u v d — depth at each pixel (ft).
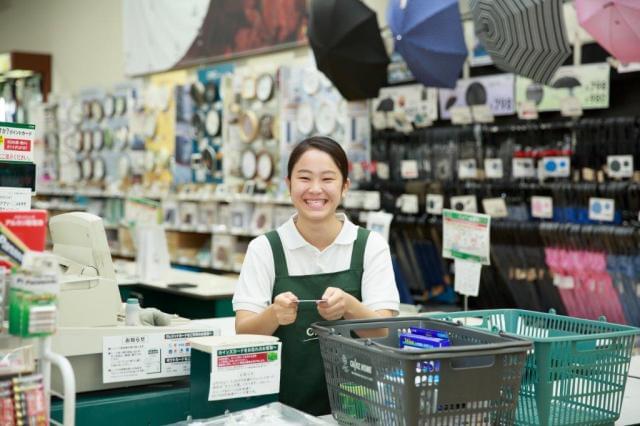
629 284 14.51
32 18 38.88
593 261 14.87
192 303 20.17
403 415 6.02
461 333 7.34
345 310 8.04
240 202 24.02
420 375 5.98
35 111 35.27
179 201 26.63
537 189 15.79
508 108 16.26
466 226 11.25
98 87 31.45
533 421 7.06
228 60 27.43
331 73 17.74
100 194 30.76
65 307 7.68
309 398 8.60
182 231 27.09
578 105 15.02
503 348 6.21
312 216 8.36
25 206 7.84
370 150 19.17
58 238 9.39
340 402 6.91
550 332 8.63
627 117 14.47
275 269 8.66
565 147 15.66
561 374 7.04
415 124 18.06
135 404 7.80
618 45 12.70
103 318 7.91
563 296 15.48
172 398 8.00
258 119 23.63
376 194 18.51
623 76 14.64
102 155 31.42
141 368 7.99
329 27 17.35
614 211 14.73
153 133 28.09
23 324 5.74
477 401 6.23
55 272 5.82
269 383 7.41
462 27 15.85
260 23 25.62
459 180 17.17
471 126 17.03
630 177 14.46
